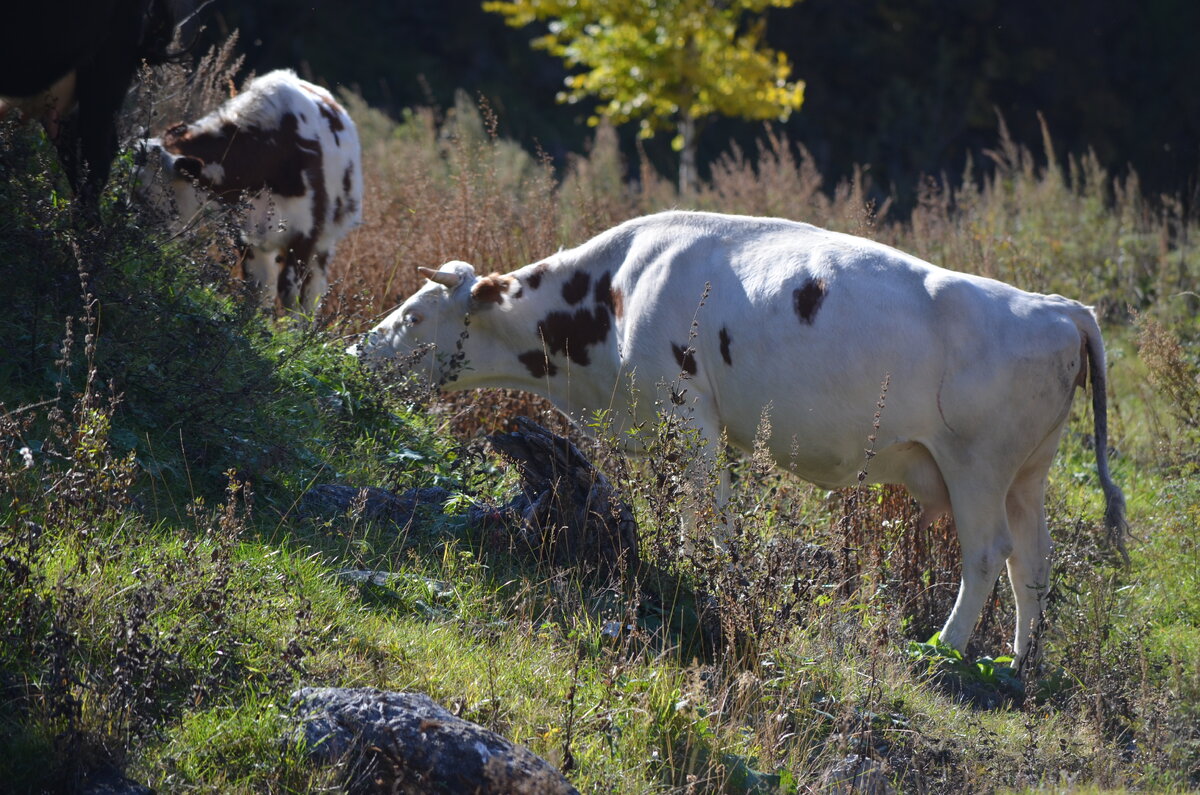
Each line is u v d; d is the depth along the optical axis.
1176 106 56.59
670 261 10.85
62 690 6.28
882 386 10.14
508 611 9.00
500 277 11.42
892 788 7.83
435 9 53.38
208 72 17.55
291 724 6.66
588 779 7.08
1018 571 10.77
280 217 15.64
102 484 7.55
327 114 16.47
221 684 6.89
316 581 8.43
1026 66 55.84
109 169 11.43
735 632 8.94
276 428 10.36
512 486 10.88
